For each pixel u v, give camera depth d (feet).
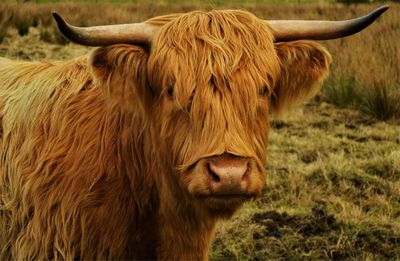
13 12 49.70
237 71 7.48
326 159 18.53
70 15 53.78
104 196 8.92
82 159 9.05
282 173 17.33
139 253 9.30
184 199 8.59
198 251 9.27
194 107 7.38
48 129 9.41
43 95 9.72
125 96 8.37
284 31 8.56
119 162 8.98
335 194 16.03
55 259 9.04
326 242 13.35
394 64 27.25
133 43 8.22
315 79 8.70
